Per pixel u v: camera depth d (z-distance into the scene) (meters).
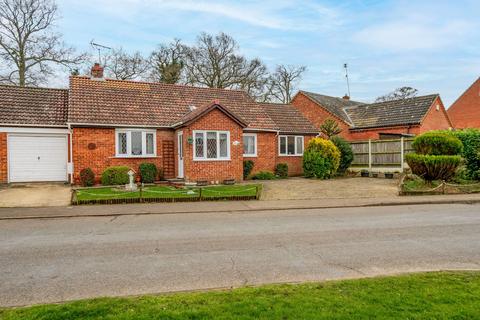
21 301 5.25
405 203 15.16
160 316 4.45
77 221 11.62
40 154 20.61
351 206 14.55
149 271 6.60
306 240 8.94
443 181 17.89
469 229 10.17
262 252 7.85
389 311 4.58
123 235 9.58
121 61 43.59
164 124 21.83
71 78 23.12
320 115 35.88
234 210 13.61
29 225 11.02
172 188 18.23
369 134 32.91
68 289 5.72
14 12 31.06
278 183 21.11
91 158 20.11
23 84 32.12
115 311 4.61
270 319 4.37
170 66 43.91
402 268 6.72
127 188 17.97
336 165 24.14
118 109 21.73
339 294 5.17
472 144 20.36
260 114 26.25
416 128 30.20
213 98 26.44
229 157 20.86
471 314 4.49
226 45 45.25
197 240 8.99
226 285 5.84
